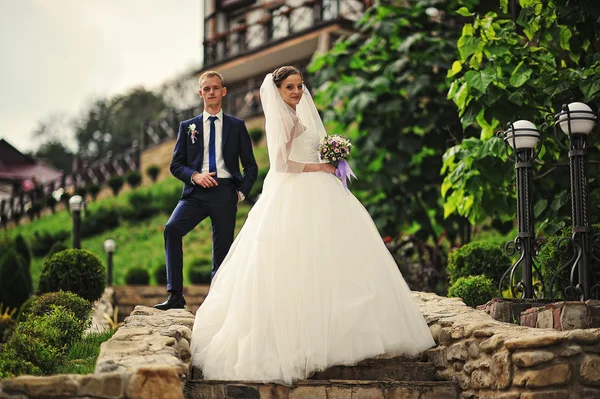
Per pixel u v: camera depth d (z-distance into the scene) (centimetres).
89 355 801
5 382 512
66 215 3247
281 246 657
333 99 1591
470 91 986
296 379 624
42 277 1146
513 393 572
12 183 4438
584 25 992
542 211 979
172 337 641
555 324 639
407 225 1516
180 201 828
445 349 683
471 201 1070
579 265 718
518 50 986
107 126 6956
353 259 656
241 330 642
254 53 3052
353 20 2805
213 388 618
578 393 551
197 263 1989
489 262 1045
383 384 635
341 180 707
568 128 727
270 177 710
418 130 1717
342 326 629
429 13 1551
